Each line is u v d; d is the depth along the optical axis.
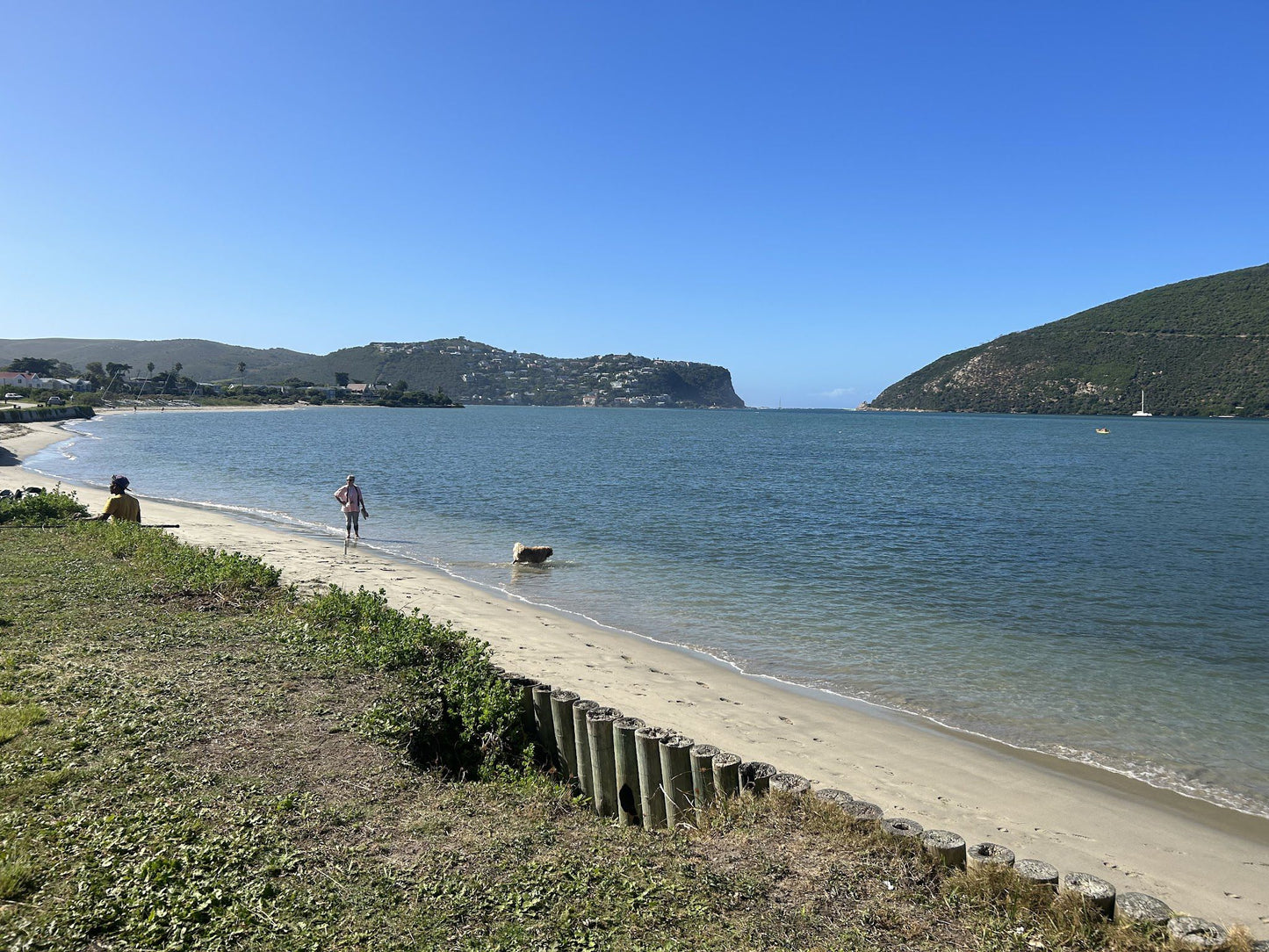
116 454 58.25
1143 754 9.58
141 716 7.88
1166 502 37.19
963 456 72.12
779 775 7.04
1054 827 7.76
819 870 5.74
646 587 18.78
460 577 19.55
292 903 5.00
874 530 28.03
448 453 66.44
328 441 81.06
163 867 5.17
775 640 14.38
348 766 7.19
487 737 8.37
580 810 7.39
